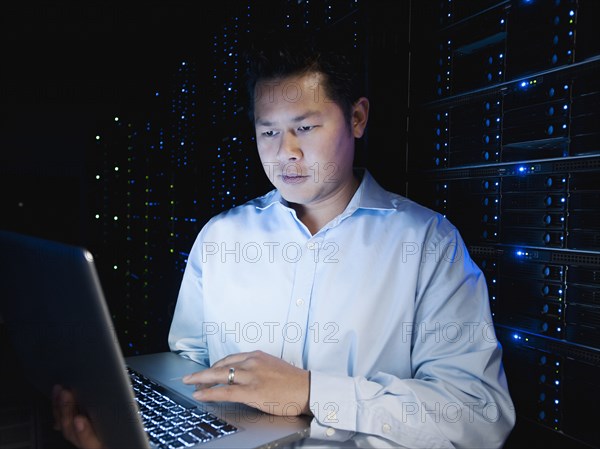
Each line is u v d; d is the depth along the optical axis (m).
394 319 1.29
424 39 2.14
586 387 1.61
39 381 0.81
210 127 3.13
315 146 1.22
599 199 1.56
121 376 0.72
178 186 3.54
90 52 3.70
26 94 3.51
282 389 1.06
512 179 1.84
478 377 1.14
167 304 3.66
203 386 1.11
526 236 1.80
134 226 3.93
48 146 3.54
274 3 2.48
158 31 3.59
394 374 1.29
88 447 0.81
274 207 1.48
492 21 1.86
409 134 2.23
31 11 3.49
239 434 0.96
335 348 1.29
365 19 2.03
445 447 1.06
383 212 1.37
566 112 1.63
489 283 1.95
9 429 0.79
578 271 1.63
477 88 1.93
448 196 2.09
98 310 0.70
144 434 0.75
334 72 1.20
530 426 1.79
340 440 1.04
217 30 2.99
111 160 3.80
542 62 1.69
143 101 3.84
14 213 3.32
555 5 1.64
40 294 0.79
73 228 3.65
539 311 1.77
